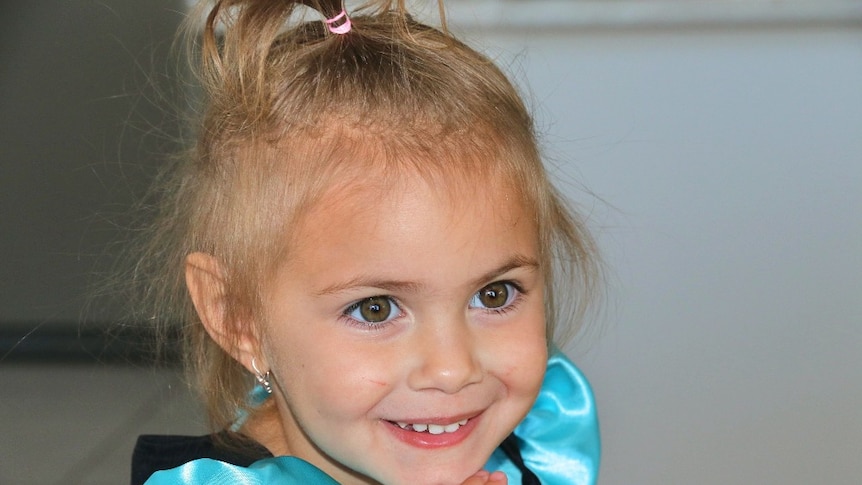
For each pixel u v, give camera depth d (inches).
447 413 49.4
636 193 136.8
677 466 96.2
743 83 163.5
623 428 101.2
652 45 174.4
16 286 114.0
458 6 184.2
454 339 49.1
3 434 100.9
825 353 110.8
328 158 49.9
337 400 49.6
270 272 51.4
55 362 112.9
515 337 51.1
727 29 180.2
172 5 121.8
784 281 121.9
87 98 118.7
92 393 107.4
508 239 50.4
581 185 132.3
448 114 51.3
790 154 146.0
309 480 54.0
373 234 48.6
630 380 107.5
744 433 100.4
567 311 72.7
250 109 52.8
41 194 116.2
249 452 57.4
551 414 66.6
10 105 118.0
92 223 114.7
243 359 54.4
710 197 136.6
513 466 63.8
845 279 122.1
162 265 64.4
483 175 50.3
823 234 130.0
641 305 118.0
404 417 49.6
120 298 102.2
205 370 62.4
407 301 49.0
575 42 175.2
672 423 101.7
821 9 183.6
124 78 119.9
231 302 53.8
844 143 148.6
